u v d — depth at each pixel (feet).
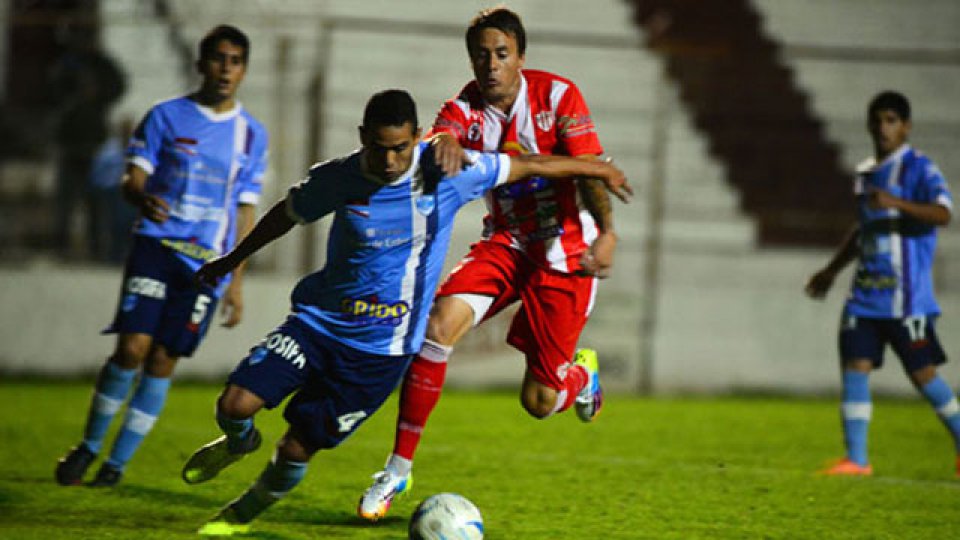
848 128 170.50
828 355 151.43
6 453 85.76
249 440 54.75
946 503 72.64
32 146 146.20
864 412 86.53
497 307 63.05
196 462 55.47
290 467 53.62
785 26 194.18
